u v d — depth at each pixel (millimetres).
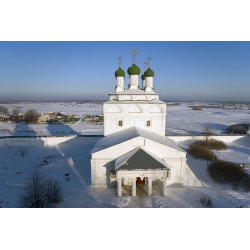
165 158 22016
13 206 18125
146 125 27781
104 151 21625
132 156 19688
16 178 24969
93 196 20141
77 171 27188
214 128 72375
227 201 19641
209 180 25344
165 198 19719
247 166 29922
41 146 42781
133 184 19797
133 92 28719
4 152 37688
